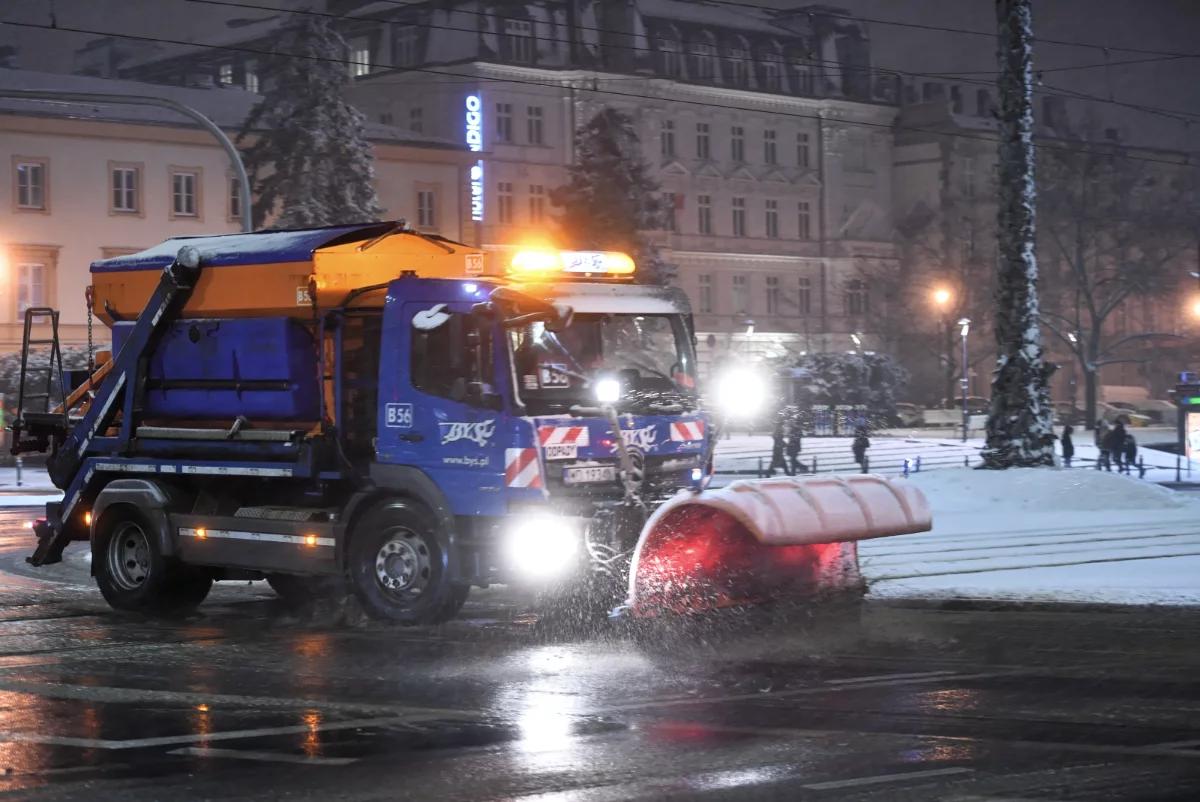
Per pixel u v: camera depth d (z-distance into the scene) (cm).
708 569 1269
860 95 10612
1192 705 973
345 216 6575
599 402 1366
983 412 8394
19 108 6644
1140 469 4694
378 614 1396
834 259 10312
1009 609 1452
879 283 10194
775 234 10112
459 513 1355
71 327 6794
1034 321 2781
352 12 9100
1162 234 9294
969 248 9631
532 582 1327
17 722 971
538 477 1316
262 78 9350
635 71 9244
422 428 1373
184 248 1557
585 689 1058
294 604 1636
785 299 10075
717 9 10062
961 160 10588
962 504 2633
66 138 6781
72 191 6800
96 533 1602
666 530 1243
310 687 1089
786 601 1305
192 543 1527
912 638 1283
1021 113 2786
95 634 1402
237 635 1386
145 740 910
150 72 10000
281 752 870
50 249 6738
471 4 8575
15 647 1316
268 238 1514
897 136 10750
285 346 1470
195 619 1520
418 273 1473
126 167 6931
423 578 1380
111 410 1617
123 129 6894
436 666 1173
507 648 1261
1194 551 1894
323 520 1445
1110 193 9506
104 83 7156
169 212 7031
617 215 7125
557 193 7244
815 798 740
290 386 1473
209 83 9606
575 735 900
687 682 1080
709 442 1452
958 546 1995
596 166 7175
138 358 1583
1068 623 1363
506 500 1327
